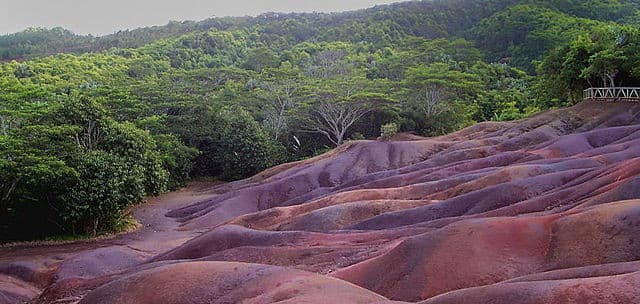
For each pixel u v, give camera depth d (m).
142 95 57.66
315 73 80.19
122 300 12.09
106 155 31.25
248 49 115.94
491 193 23.09
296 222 26.55
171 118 55.84
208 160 57.50
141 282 12.42
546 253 13.27
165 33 141.25
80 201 29.22
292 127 62.12
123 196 31.06
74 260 24.03
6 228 29.80
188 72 76.19
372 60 91.56
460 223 14.69
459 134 48.06
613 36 45.09
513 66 88.19
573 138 34.44
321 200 30.00
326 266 17.62
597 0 99.44
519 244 13.59
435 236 14.34
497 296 9.02
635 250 12.10
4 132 31.36
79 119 33.91
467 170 32.97
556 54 49.19
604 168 21.62
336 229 25.11
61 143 30.73
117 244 29.23
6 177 27.91
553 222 14.10
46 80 72.00
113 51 108.88
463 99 66.62
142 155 35.78
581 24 84.69
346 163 44.47
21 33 143.50
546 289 8.70
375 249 18.03
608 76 43.97
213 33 120.56
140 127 47.94
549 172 25.30
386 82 63.56
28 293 21.64
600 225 12.94
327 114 59.75
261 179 48.53
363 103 57.72
